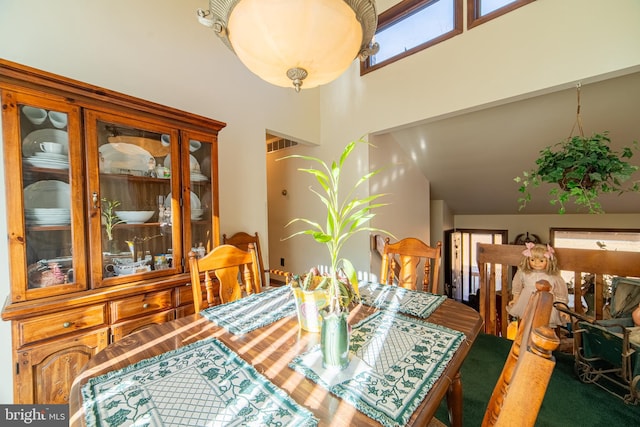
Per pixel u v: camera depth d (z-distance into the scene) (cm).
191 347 89
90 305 140
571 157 177
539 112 252
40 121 130
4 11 146
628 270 162
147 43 201
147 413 59
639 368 132
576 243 418
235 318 113
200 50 233
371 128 300
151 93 203
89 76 174
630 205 351
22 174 124
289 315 115
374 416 57
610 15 172
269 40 94
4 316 115
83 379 72
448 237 519
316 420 56
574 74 184
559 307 165
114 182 158
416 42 263
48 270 132
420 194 412
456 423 102
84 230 141
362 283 164
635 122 227
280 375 73
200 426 55
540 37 196
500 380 59
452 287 527
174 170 178
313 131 343
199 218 198
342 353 74
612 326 148
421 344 89
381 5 280
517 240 476
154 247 179
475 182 398
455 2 234
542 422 127
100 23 179
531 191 379
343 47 101
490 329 216
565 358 177
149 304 162
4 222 144
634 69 169
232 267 152
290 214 405
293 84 114
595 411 133
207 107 238
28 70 121
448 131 316
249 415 58
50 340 128
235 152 262
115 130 156
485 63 221
